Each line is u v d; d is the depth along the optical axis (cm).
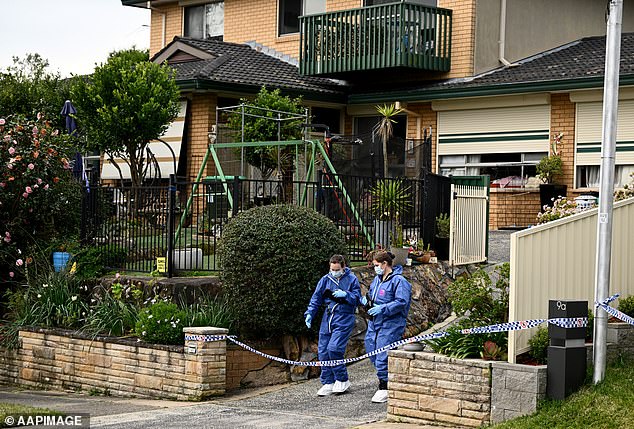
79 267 1614
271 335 1361
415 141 2203
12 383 1541
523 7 2477
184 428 1055
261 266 1314
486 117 2317
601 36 2644
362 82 2558
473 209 1728
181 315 1344
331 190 1603
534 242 998
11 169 1700
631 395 909
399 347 1094
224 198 1569
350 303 1234
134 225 1606
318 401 1207
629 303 1046
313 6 2689
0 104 2511
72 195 1794
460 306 1080
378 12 2369
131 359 1355
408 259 1598
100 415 1155
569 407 909
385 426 1018
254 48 2769
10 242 1711
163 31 3038
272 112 2108
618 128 2108
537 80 2166
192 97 2405
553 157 2169
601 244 954
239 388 1330
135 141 2186
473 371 983
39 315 1532
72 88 2272
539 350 980
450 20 2402
